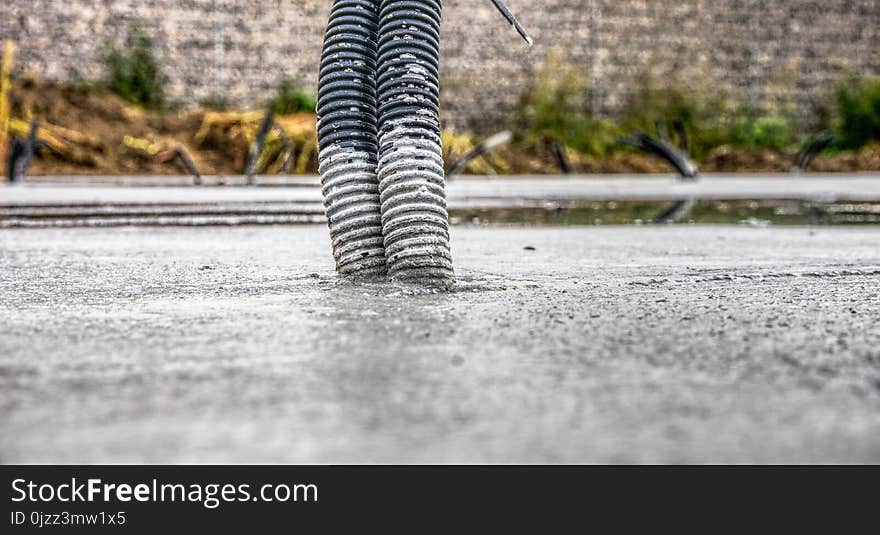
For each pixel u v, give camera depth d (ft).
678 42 60.70
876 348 6.62
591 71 59.41
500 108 57.93
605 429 4.56
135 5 52.44
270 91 54.90
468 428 4.58
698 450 4.25
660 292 9.64
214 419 4.73
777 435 4.47
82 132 48.24
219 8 53.93
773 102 62.39
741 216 24.84
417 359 6.16
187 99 53.57
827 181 45.73
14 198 28.35
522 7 58.13
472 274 11.39
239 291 9.61
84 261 12.92
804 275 11.28
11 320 7.73
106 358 6.20
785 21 62.28
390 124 9.83
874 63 63.82
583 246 15.81
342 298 9.02
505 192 35.22
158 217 22.52
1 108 45.34
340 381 5.53
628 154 60.39
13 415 4.79
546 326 7.45
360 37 10.39
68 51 51.21
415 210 9.79
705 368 5.91
